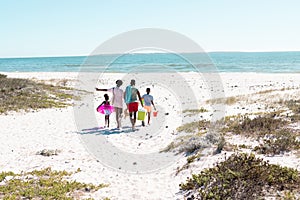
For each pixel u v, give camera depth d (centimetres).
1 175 847
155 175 842
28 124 1590
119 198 698
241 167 682
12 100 2127
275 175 645
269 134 1031
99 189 758
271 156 827
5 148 1156
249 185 602
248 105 1864
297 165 730
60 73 5638
